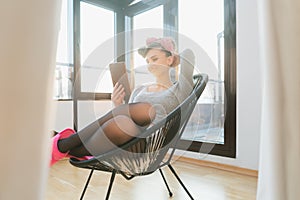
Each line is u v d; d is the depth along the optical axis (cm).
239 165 167
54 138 82
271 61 45
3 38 38
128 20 253
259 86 158
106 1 255
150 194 128
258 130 158
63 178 158
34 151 39
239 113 168
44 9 40
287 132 45
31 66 39
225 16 180
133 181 150
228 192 130
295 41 43
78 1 238
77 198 124
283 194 45
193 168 176
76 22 236
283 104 45
